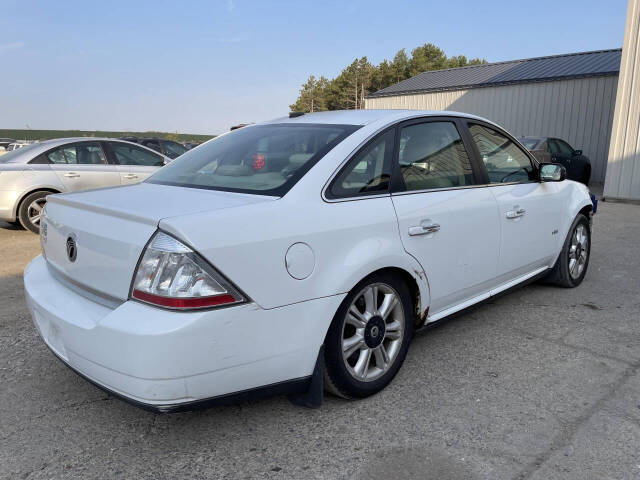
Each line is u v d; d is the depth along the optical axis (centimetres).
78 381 300
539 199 398
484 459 226
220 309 207
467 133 346
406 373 307
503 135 383
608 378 300
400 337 289
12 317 400
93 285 229
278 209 231
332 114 327
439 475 215
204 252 203
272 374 229
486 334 367
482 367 315
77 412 267
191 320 200
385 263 266
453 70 2462
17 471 220
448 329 376
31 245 662
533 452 230
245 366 219
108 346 205
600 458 226
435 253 301
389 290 279
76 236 239
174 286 200
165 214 213
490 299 365
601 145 1683
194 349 202
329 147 270
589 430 247
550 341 354
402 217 279
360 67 8150
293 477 216
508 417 259
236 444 239
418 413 263
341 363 257
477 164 346
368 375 276
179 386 203
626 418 257
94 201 246
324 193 252
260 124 341
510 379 299
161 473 219
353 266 250
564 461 224
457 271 321
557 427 250
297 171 255
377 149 283
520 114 1894
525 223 381
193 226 205
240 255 212
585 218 473
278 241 225
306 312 235
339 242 247
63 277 257
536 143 1316
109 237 220
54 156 735
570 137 1756
